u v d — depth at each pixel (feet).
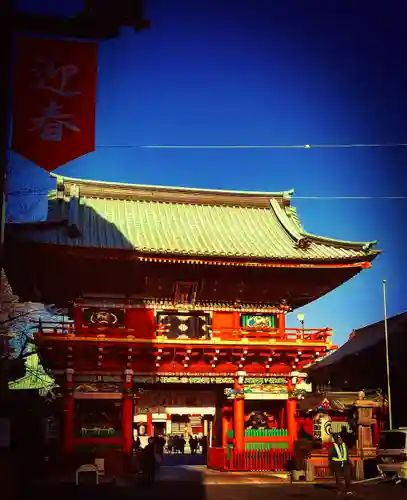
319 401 155.84
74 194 155.63
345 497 94.43
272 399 139.33
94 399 130.82
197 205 167.63
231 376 139.23
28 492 95.30
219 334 137.80
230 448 135.44
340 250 145.69
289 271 139.74
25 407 139.54
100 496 94.89
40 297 141.69
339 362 206.69
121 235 141.08
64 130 64.18
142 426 255.50
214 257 132.26
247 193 170.91
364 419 123.85
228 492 101.19
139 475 123.44
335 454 98.43
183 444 255.29
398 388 177.68
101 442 128.06
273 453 135.54
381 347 190.08
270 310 144.56
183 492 101.14
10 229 123.85
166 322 138.72
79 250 125.70
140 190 164.66
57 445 133.18
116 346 129.90
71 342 127.03
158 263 132.67
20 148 63.36
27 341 152.66
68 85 64.80
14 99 63.87
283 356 140.05
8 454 72.43
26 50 64.44
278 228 161.27
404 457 111.86
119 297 137.28
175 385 140.46
